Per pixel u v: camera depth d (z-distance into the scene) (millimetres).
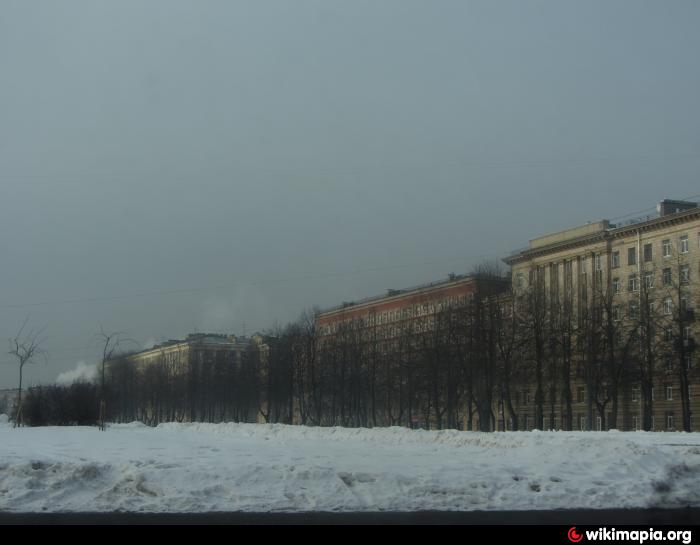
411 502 18203
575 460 23344
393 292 131500
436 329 86500
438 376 82875
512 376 79375
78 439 44781
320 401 96562
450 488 19219
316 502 18000
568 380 76875
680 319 74750
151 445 38062
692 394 85375
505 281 91125
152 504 17797
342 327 100625
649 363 73938
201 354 149500
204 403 118062
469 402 86438
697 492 19891
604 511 17781
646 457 22578
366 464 24297
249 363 111375
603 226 102375
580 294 87688
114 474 20281
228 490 18875
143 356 187125
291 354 100438
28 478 19359
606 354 75875
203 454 30281
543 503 18469
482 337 78188
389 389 91500
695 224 89688
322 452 31594
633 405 91750
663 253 93688
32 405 73938
